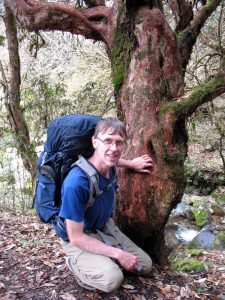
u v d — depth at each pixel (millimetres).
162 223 2596
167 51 2713
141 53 2691
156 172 2535
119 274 2309
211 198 6891
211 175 7984
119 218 2625
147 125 2594
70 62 8023
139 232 2656
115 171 2264
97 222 2332
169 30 2736
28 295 2525
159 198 2527
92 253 2295
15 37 5598
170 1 3596
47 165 2234
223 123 7090
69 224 2092
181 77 2779
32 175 5934
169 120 2596
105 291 2355
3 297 2506
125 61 2793
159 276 2818
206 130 7551
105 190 2197
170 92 2693
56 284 2623
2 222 4117
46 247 3277
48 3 3029
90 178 2076
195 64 6535
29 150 5945
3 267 2914
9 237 3561
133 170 2547
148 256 2650
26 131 5938
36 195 2303
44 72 7531
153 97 2639
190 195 7461
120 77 2799
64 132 2150
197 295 2658
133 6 2781
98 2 3250
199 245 4887
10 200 6203
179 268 3254
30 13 3062
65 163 2172
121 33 2836
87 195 2094
